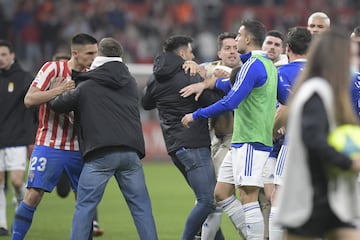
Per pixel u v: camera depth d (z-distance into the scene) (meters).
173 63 26.33
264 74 23.45
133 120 23.94
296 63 23.94
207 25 92.56
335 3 95.88
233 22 93.00
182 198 45.28
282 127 24.47
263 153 23.97
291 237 15.88
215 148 28.09
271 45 27.84
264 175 25.25
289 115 15.66
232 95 23.12
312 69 15.77
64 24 87.56
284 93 23.78
